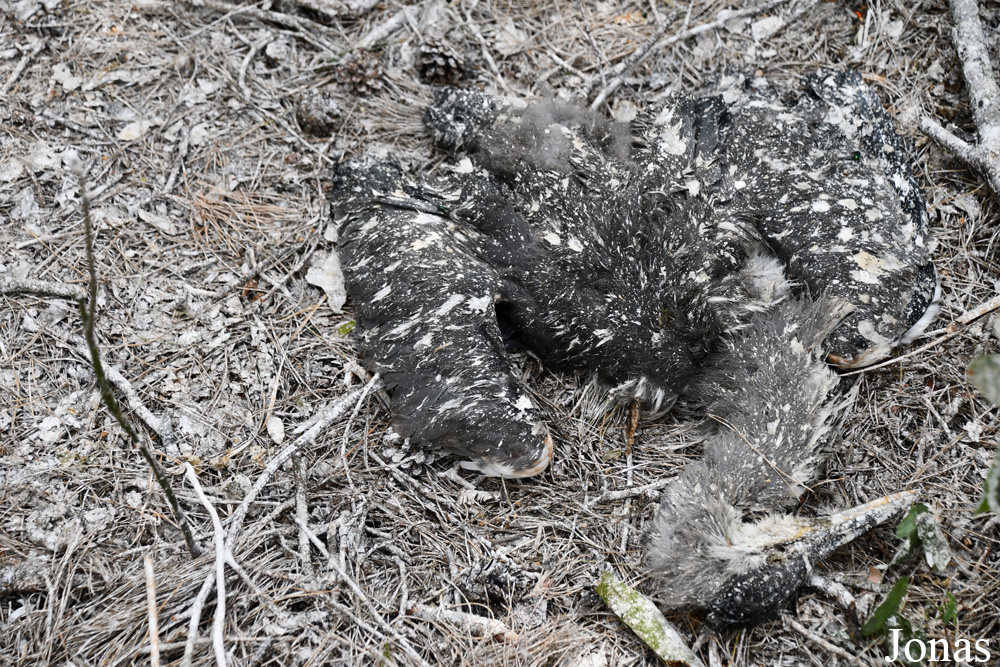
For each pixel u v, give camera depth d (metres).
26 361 1.08
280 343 1.11
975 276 1.12
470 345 1.06
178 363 1.09
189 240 1.14
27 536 1.03
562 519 1.05
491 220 1.11
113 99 1.19
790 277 1.08
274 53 1.22
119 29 1.22
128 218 1.14
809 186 1.10
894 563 1.02
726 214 1.10
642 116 1.15
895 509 1.03
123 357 1.09
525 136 1.13
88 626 1.00
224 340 1.10
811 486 1.05
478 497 1.06
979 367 0.92
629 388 1.08
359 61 1.21
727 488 1.03
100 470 1.05
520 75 1.23
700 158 1.12
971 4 1.20
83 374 1.08
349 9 1.25
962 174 1.16
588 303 1.07
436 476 1.07
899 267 1.07
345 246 1.12
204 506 1.04
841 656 1.00
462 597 1.02
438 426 1.05
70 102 1.18
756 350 1.06
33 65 1.19
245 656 0.99
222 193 1.16
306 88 1.21
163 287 1.12
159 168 1.17
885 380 1.08
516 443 1.04
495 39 1.24
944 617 0.99
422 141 1.20
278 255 1.14
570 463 1.07
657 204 1.10
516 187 1.11
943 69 1.20
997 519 1.03
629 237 1.09
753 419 1.04
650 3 1.25
